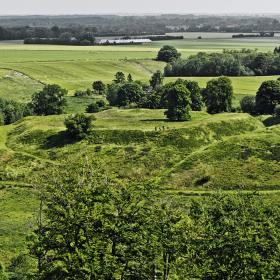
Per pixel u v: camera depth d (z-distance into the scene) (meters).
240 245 56.03
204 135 160.88
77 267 57.38
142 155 148.00
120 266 60.03
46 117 192.38
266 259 56.22
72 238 60.94
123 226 60.94
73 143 159.38
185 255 60.78
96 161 72.62
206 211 65.69
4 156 154.62
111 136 160.50
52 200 64.12
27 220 109.44
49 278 58.97
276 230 58.44
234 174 132.62
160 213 63.38
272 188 125.19
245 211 61.66
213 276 57.31
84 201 62.12
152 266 61.84
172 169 139.50
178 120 177.00
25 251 87.44
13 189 133.75
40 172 144.50
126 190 63.91
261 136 150.75
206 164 138.62
